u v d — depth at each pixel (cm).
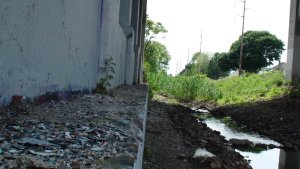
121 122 262
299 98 1334
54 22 309
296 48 1695
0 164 123
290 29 1753
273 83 1798
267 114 1025
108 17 563
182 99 1580
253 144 632
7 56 217
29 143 160
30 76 261
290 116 973
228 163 454
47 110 270
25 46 246
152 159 430
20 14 232
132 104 422
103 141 190
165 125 705
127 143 190
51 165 131
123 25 1054
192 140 572
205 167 429
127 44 1070
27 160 129
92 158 150
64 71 357
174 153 479
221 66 4028
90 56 489
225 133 741
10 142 157
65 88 367
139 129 268
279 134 728
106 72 587
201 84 1630
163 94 1847
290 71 1717
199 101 1515
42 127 201
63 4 331
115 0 647
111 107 362
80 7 402
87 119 257
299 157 543
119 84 859
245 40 3747
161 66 4012
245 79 2172
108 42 579
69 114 271
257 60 3559
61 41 336
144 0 1773
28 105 257
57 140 176
